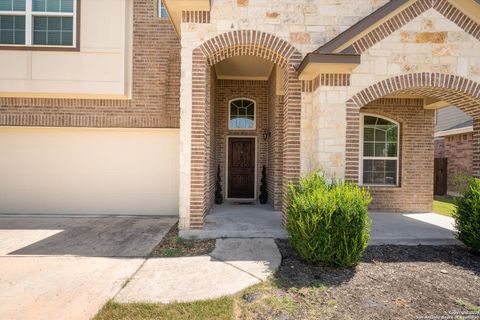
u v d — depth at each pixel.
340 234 4.74
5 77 8.06
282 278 4.42
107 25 8.27
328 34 6.50
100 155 9.09
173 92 8.89
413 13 6.18
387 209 9.37
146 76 8.87
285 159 6.65
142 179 9.13
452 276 4.59
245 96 10.74
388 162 9.63
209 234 6.35
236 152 10.92
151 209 9.12
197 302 3.64
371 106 9.48
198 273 4.54
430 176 9.41
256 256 5.25
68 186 9.05
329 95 6.12
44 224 7.81
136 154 9.12
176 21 6.91
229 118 10.79
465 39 6.20
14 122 8.66
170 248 5.76
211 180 8.91
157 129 9.05
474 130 6.71
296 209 5.01
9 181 8.98
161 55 8.88
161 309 3.49
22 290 4.00
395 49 6.18
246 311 3.52
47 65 8.15
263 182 10.38
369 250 5.73
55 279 4.34
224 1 6.43
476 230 5.42
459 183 6.01
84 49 8.20
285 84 6.75
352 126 6.13
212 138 9.06
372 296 3.93
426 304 3.74
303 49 6.50
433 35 6.20
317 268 4.80
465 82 6.20
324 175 5.91
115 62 8.29
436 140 16.67
